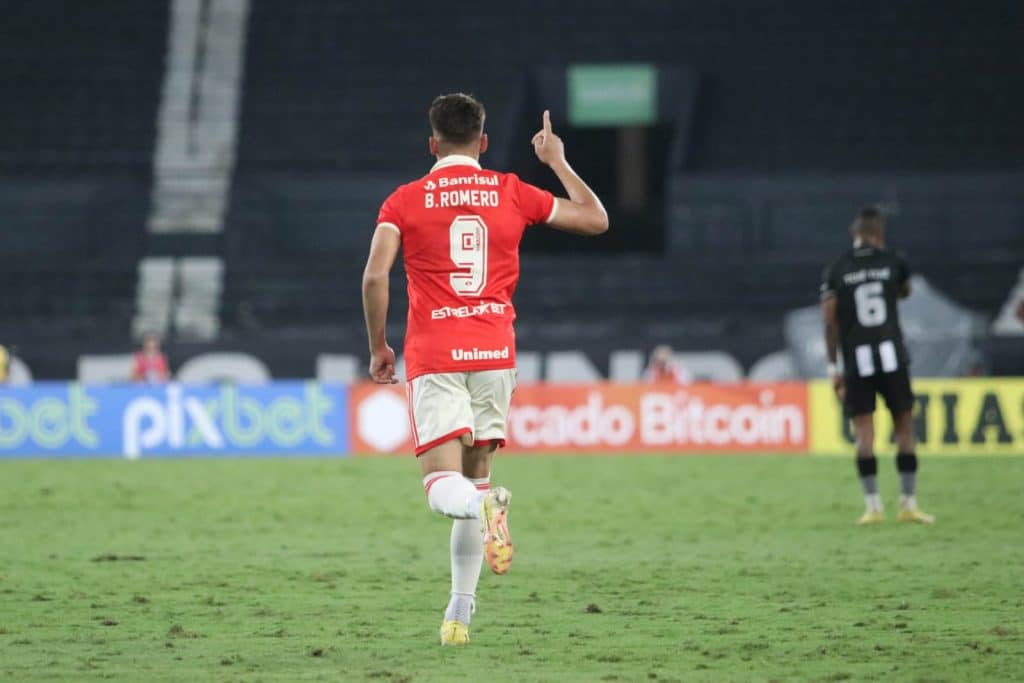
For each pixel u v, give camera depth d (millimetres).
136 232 105188
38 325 98000
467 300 21250
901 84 114625
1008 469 57250
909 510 40156
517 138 110375
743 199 103250
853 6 119688
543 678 19016
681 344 85938
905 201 102188
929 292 84938
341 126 114500
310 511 44625
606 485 52312
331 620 24391
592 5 121062
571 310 98188
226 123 114875
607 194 118125
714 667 19844
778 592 27484
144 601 26625
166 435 70062
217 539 37500
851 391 40281
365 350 87875
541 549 34906
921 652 20875
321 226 106188
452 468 20938
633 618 24453
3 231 105750
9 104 115938
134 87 117500
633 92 111688
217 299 100375
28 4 122875
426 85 116375
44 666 20016
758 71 115812
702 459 63719
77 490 52031
